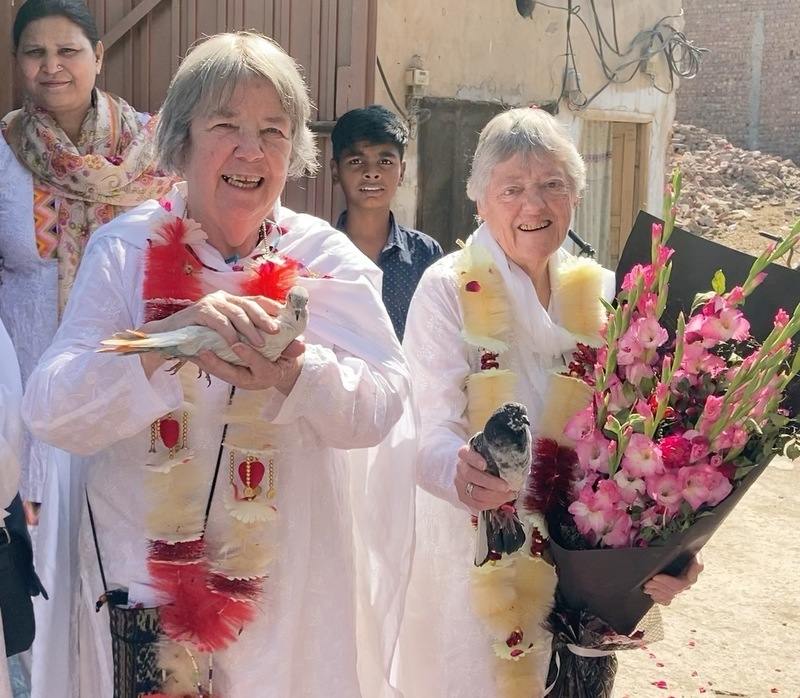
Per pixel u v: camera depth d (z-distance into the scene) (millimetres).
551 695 2562
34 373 2090
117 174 3686
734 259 2551
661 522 2232
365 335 2299
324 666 2277
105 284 2148
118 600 2172
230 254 2266
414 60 6605
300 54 5117
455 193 7027
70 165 3623
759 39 22906
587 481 2361
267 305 1997
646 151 10086
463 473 2295
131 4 5035
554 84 8320
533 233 2602
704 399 2264
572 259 2762
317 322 2254
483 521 2400
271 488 2191
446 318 2637
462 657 2631
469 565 2639
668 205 2332
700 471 2182
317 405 2117
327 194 5219
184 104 2145
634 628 2443
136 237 2195
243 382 1949
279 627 2199
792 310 2443
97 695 2246
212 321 1900
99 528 2211
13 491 2348
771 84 22891
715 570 5680
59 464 2400
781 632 4895
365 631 2562
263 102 2129
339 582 2316
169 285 2096
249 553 2166
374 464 2529
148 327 1942
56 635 2414
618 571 2279
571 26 8531
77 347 2100
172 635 2096
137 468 2178
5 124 3762
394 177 4180
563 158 2600
